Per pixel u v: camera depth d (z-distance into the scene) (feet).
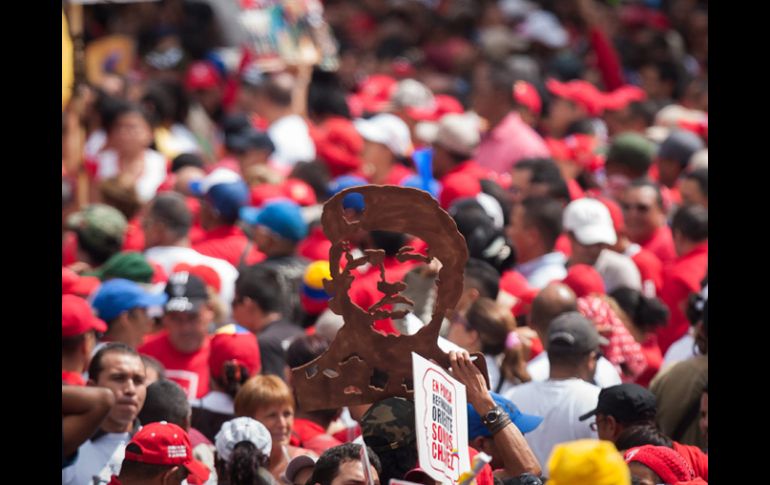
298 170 120.67
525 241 97.35
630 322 83.56
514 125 134.82
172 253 97.50
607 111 162.50
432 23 229.04
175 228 98.27
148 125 132.05
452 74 217.56
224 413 73.00
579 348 69.51
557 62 197.88
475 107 137.69
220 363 72.90
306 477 60.29
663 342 93.09
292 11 178.40
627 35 227.20
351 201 102.53
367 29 240.53
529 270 97.35
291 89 150.10
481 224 88.58
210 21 179.83
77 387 57.21
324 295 89.20
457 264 51.65
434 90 193.57
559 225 97.25
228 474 57.77
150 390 64.54
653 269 98.63
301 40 178.60
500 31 215.72
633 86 199.72
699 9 233.35
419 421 46.85
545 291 77.71
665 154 126.31
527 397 69.51
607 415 64.34
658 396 72.59
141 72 183.93
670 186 126.72
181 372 78.84
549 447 68.64
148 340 80.07
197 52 178.81
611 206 102.17
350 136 131.85
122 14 205.98
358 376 52.19
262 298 85.66
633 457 56.34
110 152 129.90
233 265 102.63
